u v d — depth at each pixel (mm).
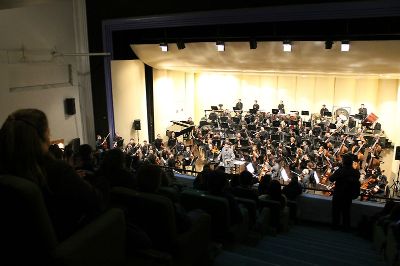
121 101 15188
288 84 22062
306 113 19812
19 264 1762
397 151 12734
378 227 5359
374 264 4527
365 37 10484
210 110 22156
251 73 20500
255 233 5348
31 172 1722
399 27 10617
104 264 2045
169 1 11797
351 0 9195
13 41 11875
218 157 16078
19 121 1692
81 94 14586
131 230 2527
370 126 18422
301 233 6406
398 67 12336
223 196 4410
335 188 6797
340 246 5648
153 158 11164
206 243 3467
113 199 2836
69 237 1864
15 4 11734
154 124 18141
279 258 4195
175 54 14438
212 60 14766
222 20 11039
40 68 12758
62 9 13438
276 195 6309
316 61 13086
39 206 1628
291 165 14422
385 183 12555
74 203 1873
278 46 12094
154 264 2529
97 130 14977
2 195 1624
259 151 16594
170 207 2721
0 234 1709
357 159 14781
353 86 20438
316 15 9711
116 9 13016
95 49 14070
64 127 13906
